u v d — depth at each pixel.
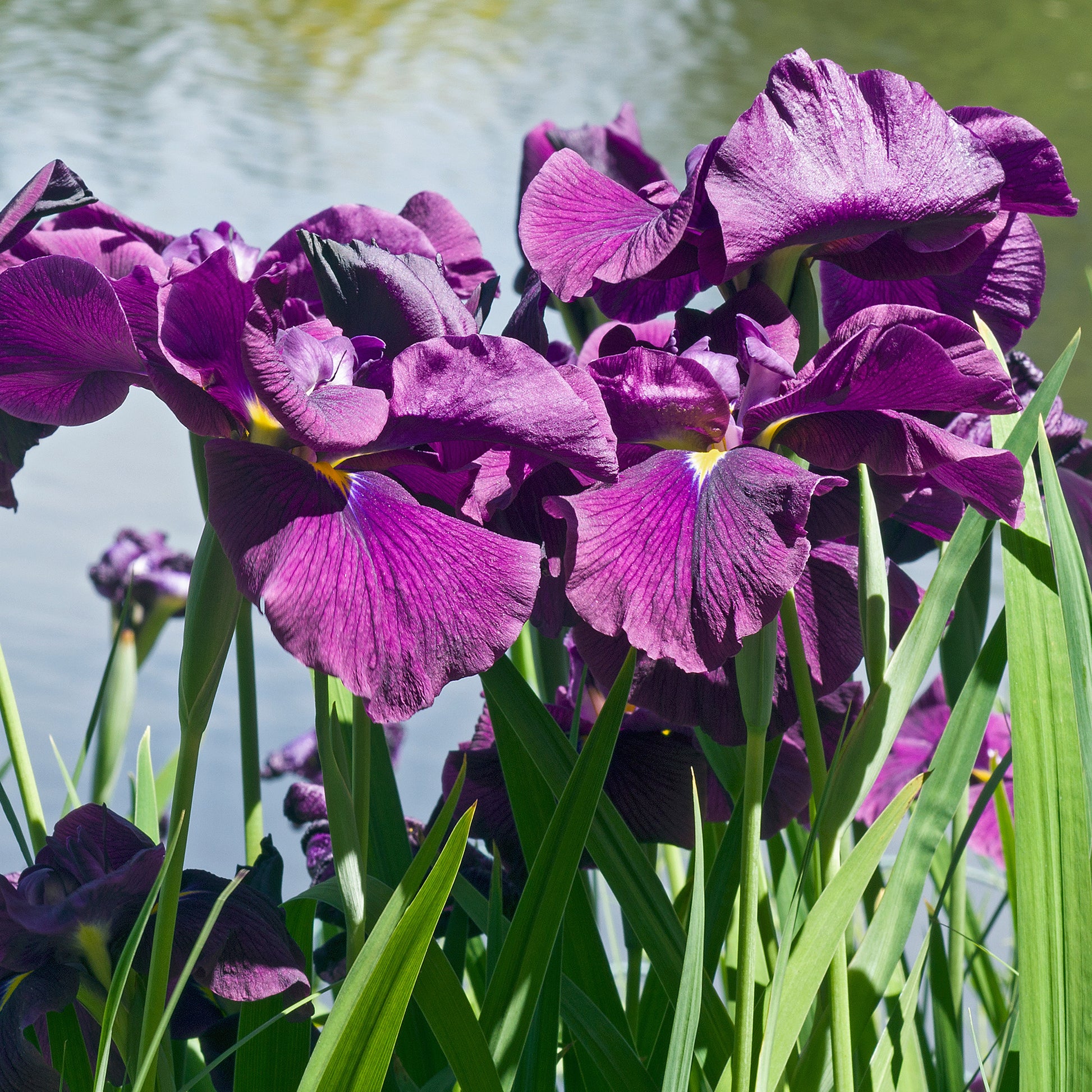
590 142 1.54
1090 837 1.37
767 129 1.35
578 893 1.43
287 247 1.45
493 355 1.32
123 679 1.63
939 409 1.34
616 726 1.35
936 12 10.88
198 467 1.42
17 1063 1.35
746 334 1.36
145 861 1.35
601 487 1.34
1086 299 5.33
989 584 1.47
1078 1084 1.36
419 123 8.23
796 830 1.53
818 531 1.41
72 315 1.33
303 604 1.29
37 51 9.85
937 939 1.49
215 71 9.77
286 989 1.36
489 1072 1.34
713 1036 1.41
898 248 1.39
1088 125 7.23
